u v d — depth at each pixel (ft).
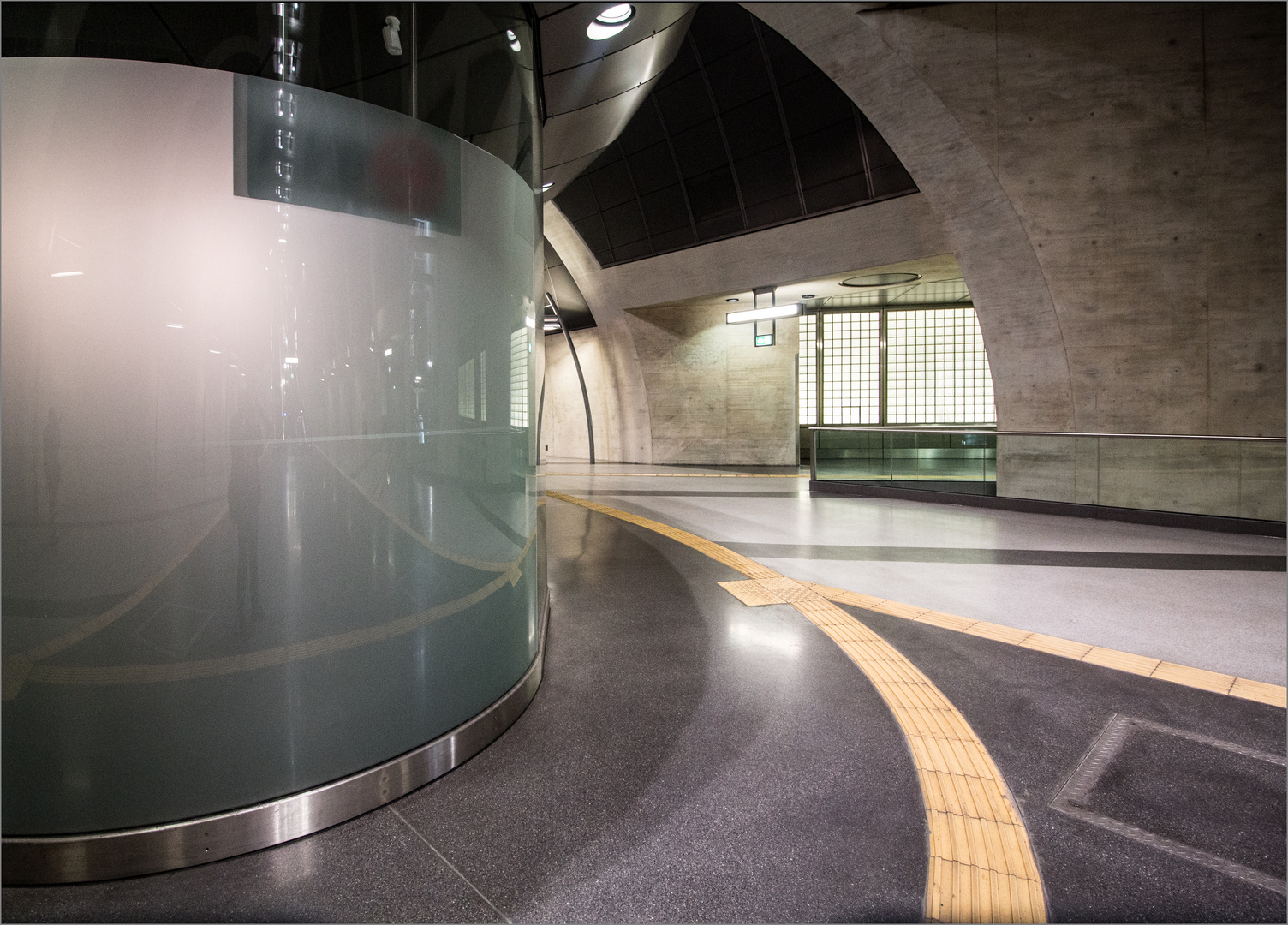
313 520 6.93
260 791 6.76
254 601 6.64
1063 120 30.50
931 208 38.91
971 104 31.17
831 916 5.76
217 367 6.35
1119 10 29.07
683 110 44.06
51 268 5.87
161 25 7.20
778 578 18.48
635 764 8.38
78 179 5.87
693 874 6.29
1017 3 30.01
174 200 6.10
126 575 6.18
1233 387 29.37
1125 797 7.57
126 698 6.27
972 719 9.64
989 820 7.15
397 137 7.43
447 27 9.11
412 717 7.86
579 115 22.71
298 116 6.64
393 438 7.55
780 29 32.60
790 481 48.44
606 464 66.54
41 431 5.97
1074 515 30.66
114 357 6.02
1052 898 5.98
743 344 62.54
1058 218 31.19
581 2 13.23
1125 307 30.68
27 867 6.21
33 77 5.78
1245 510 26.13
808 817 7.21
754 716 9.75
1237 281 29.07
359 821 7.21
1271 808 7.36
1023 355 33.14
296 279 6.69
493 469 9.13
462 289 8.35
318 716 7.04
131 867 6.31
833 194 42.01
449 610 8.30
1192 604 15.84
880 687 10.83
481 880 6.23
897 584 17.97
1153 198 29.86
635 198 51.01
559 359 74.64
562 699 10.37
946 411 60.85
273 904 5.96
